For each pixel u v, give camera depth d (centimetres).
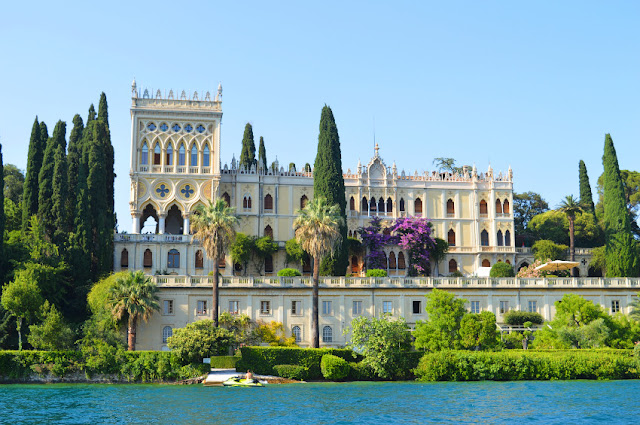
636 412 5697
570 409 5816
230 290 8988
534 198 14925
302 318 9069
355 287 9169
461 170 15700
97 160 10644
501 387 6975
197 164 11575
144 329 8675
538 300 9412
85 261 9869
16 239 10162
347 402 6103
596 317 8406
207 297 8912
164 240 10981
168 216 11819
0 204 9388
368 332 7688
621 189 11375
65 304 9300
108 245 10300
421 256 11644
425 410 5766
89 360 7362
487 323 7862
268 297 9050
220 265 11156
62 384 7244
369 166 12488
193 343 7469
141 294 8369
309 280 9162
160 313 8744
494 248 12412
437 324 7906
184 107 11581
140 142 11450
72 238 9900
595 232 13162
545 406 5944
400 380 7556
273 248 11381
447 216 12525
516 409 5812
